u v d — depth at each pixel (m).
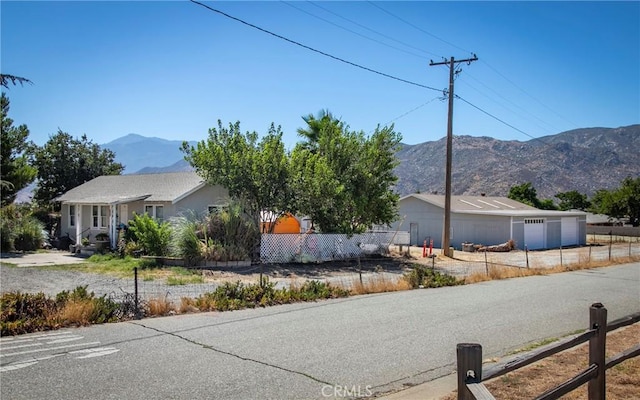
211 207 25.75
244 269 19.42
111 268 18.98
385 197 25.88
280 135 22.80
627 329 9.28
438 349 7.84
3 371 6.45
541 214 39.38
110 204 25.48
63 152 43.31
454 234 39.91
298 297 12.42
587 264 23.50
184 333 8.66
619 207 61.53
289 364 6.90
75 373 6.38
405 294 13.85
